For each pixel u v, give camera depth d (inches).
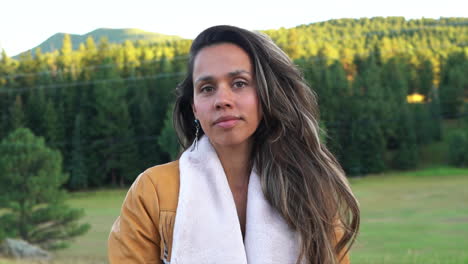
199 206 77.7
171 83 3238.2
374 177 2967.5
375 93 3127.5
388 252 1107.9
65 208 1642.5
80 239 1705.2
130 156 3107.8
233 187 83.7
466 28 4256.9
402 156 3147.1
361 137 3036.4
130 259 78.4
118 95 3117.6
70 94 3157.0
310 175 81.9
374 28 5014.8
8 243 1223.5
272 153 82.3
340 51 3767.2
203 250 76.0
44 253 1246.9
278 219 79.5
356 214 85.2
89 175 3083.2
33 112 3083.2
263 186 80.3
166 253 78.4
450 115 3395.7
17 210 1599.4
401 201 2158.0
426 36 4232.3
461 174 2893.7
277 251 78.3
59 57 3634.4
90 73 3284.9
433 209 1929.1
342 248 85.0
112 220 2071.9
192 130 91.0
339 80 3083.2
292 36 2989.7
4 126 3048.7
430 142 3358.8
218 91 77.2
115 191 2982.3
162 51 3961.6
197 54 79.0
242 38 78.8
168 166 82.4
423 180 2770.7
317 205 81.2
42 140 1683.1
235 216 77.7
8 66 3233.3
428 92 3678.6
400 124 3189.0
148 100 3211.1
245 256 76.3
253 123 78.8
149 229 78.8
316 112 87.9
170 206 78.9
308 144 83.6
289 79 83.2
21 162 1632.6
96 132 3097.9
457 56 3747.5
